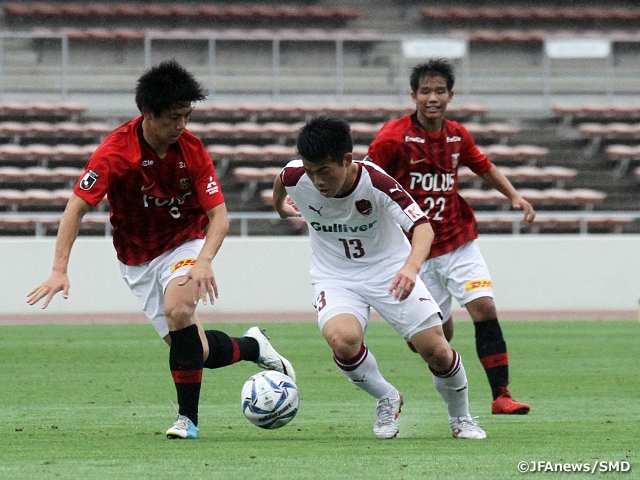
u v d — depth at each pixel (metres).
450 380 18.53
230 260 59.84
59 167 76.25
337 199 17.78
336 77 89.31
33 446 17.66
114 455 16.44
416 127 23.16
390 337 46.41
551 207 75.81
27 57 91.00
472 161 24.06
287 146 80.50
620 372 32.84
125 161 18.45
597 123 86.56
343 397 26.36
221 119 82.69
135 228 19.67
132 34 91.56
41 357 37.19
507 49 97.62
